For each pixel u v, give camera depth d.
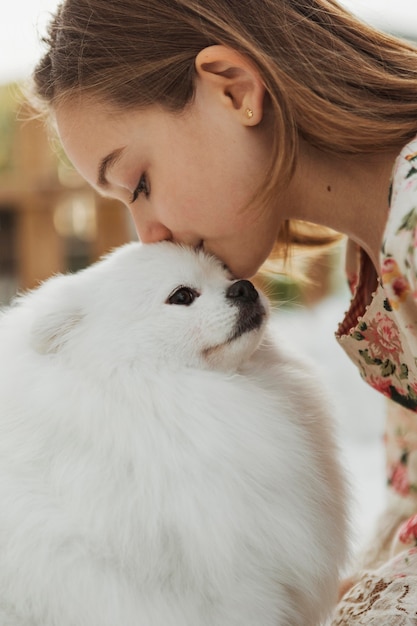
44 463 1.68
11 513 1.63
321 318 4.41
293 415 1.88
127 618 1.61
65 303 1.83
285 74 1.66
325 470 1.89
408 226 1.44
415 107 1.70
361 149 1.73
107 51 1.73
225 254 1.91
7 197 5.10
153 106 1.74
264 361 1.97
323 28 1.73
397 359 1.78
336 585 1.88
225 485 1.69
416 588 1.60
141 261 1.89
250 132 1.75
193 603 1.66
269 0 1.70
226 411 1.76
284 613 1.75
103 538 1.62
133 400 1.72
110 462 1.66
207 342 1.81
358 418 4.06
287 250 2.18
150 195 1.85
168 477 1.67
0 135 5.09
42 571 1.60
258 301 1.89
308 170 1.79
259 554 1.71
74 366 1.77
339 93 1.68
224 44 1.68
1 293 5.45
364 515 2.75
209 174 1.76
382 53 1.77
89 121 1.78
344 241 2.18
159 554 1.64
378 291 1.72
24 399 1.73
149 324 1.81
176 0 1.70
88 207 5.25
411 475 2.05
